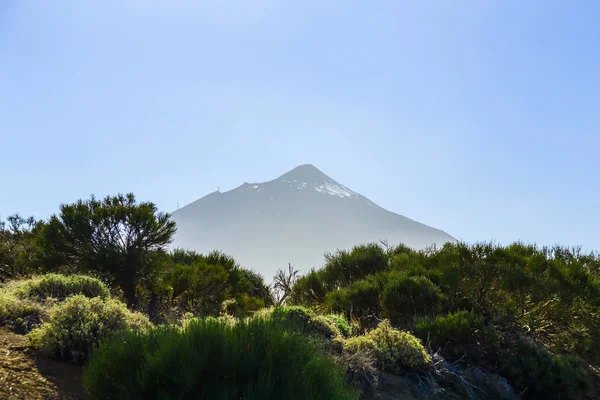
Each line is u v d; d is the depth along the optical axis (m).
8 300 7.23
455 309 9.64
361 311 10.17
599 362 8.77
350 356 6.55
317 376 3.99
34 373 5.03
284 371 3.85
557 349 8.79
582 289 9.10
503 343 8.23
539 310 9.43
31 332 6.07
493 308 9.59
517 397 6.97
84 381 4.01
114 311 6.59
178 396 3.52
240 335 4.09
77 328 5.89
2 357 5.34
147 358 3.76
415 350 6.91
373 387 6.18
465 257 10.88
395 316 9.72
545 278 9.40
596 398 7.54
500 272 9.49
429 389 6.47
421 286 9.88
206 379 3.72
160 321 9.20
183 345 3.83
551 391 7.17
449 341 8.05
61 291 8.52
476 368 7.32
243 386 3.74
